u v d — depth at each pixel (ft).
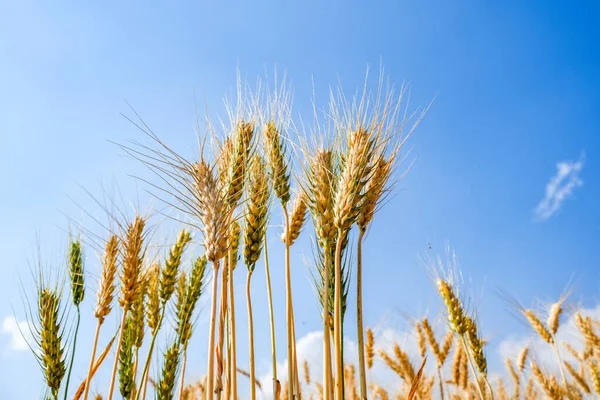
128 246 1.76
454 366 3.03
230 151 1.57
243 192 1.52
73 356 1.70
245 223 1.56
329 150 1.43
